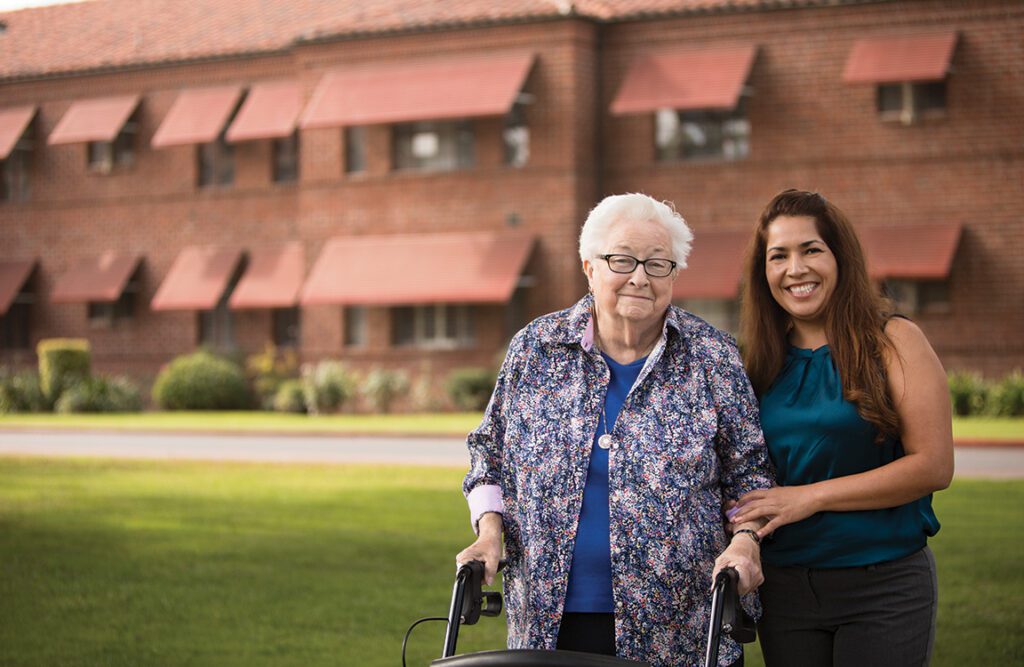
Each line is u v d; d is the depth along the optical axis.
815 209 4.65
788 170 28.27
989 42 26.91
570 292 29.19
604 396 4.47
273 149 34.00
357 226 31.28
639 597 4.30
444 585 9.50
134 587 9.50
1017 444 19.03
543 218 29.36
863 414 4.45
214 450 21.03
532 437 4.46
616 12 29.14
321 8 35.09
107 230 35.81
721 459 4.54
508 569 4.58
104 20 37.66
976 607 8.44
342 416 29.27
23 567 10.26
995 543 10.55
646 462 4.36
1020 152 26.77
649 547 4.31
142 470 17.27
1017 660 7.21
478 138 30.09
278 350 33.50
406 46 30.34
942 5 27.05
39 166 36.53
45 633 8.16
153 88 35.00
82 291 35.22
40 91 36.34
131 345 35.47
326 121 30.06
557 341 4.55
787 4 27.81
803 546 4.52
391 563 10.33
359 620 8.48
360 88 30.31
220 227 34.47
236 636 8.07
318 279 30.89
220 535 11.71
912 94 27.47
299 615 8.61
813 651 4.57
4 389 32.47
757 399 4.69
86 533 11.87
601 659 3.81
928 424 4.45
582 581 4.37
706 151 29.03
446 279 29.42
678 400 4.45
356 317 31.61
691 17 28.59
